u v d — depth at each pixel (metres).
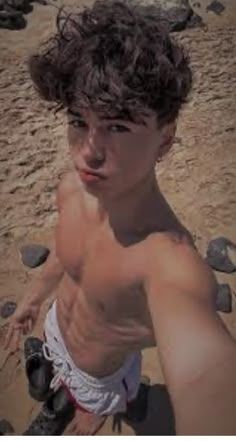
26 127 2.02
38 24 2.51
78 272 0.81
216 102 2.15
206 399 0.50
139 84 0.55
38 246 1.67
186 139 2.01
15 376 1.38
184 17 2.48
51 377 1.32
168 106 0.58
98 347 0.88
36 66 0.61
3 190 1.83
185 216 1.77
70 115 0.59
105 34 0.57
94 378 0.97
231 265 1.63
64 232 0.81
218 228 1.74
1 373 1.38
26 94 2.14
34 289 1.11
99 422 1.10
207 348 0.53
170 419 1.29
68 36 0.59
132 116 0.56
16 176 1.87
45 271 1.07
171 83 0.58
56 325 0.99
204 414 0.49
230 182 1.87
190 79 0.62
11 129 2.01
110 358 0.90
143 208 0.67
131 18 0.60
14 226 1.73
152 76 0.56
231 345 0.53
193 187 1.86
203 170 1.91
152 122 0.58
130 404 1.28
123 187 0.62
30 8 2.58
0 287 1.58
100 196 0.64
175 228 0.68
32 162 1.91
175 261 0.62
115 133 0.57
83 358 0.94
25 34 2.45
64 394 1.25
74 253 0.79
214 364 0.52
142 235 0.67
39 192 1.83
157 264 0.64
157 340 0.57
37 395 1.32
